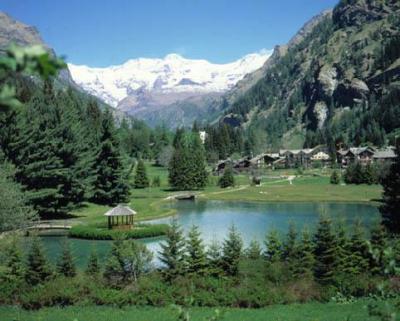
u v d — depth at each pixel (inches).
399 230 1631.4
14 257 1296.8
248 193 4776.1
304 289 1159.0
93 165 3791.8
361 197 4185.5
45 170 3031.5
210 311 1071.0
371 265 1240.2
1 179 1417.3
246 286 1194.6
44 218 3122.5
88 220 3026.6
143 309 1126.4
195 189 5236.2
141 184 5339.6
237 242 1362.0
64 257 1365.7
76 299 1180.5
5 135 2928.2
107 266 1294.3
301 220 2974.9
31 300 1151.6
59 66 118.3
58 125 3289.9
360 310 992.2
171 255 1327.5
